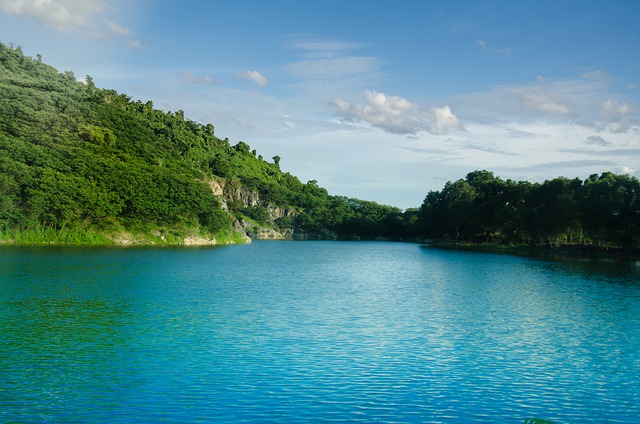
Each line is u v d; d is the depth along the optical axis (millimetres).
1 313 36906
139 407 20578
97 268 66750
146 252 102625
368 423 19656
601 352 30297
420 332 34781
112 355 27391
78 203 113812
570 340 33125
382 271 81438
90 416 19578
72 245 109562
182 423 19172
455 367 26938
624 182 108938
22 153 116188
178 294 48250
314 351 29250
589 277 72250
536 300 49500
